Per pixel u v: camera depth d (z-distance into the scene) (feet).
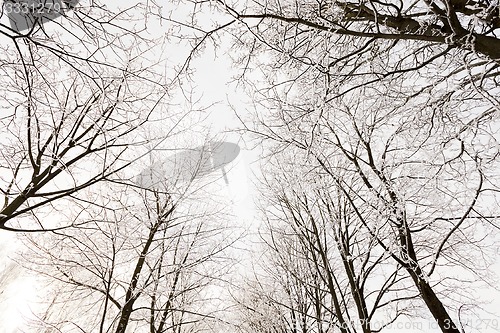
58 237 19.15
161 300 23.86
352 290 16.14
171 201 22.93
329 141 14.66
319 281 21.86
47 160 13.19
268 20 12.09
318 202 17.42
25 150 12.88
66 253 21.02
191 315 25.62
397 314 17.49
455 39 8.34
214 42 11.75
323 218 17.85
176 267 22.49
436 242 16.22
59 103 12.82
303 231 20.39
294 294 24.03
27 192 11.01
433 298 11.65
